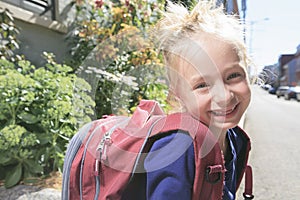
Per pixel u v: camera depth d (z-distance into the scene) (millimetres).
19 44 4246
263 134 7070
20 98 2578
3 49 3457
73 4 5008
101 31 4188
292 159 4555
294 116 12133
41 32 4648
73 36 5172
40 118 2611
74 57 4688
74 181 784
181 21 775
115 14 4148
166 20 806
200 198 658
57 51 4941
